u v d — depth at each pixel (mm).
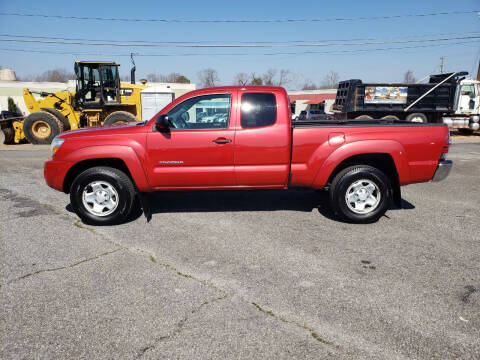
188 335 2578
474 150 13852
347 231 4660
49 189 7027
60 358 2357
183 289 3205
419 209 5699
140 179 4719
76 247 4145
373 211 4859
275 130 4684
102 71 15023
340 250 4055
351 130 4727
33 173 8820
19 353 2400
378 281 3348
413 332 2609
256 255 3924
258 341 2510
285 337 2553
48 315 2816
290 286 3254
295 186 4906
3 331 2625
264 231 4664
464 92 19328
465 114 19484
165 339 2537
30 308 2908
